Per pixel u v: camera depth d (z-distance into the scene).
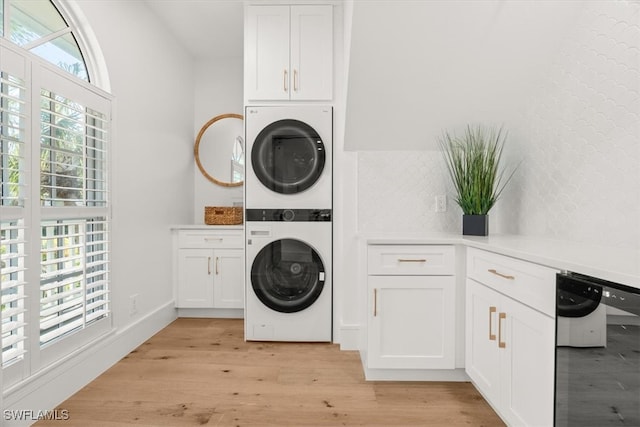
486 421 1.75
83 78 2.21
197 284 3.27
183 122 3.49
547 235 2.01
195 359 2.44
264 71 2.74
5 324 1.54
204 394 1.98
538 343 1.34
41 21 1.91
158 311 2.97
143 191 2.74
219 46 3.50
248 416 1.77
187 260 3.27
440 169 2.58
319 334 2.76
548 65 1.99
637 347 0.87
